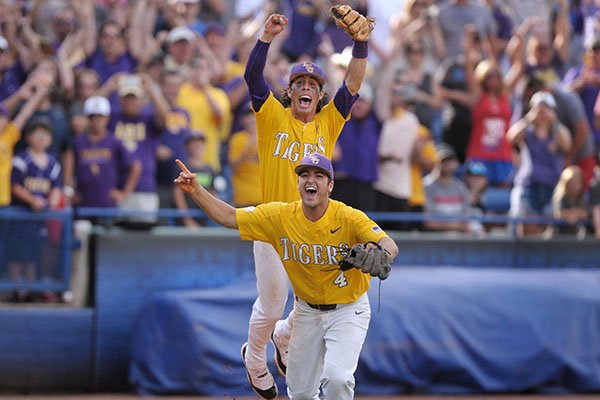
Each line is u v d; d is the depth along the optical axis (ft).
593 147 175.01
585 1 198.29
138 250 152.46
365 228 80.79
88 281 154.61
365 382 141.90
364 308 84.94
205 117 157.28
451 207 166.30
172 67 156.66
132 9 166.71
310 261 82.17
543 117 168.14
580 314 150.71
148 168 153.48
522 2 199.82
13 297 151.94
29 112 150.30
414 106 174.40
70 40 161.79
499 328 147.43
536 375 147.43
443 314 146.20
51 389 148.77
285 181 84.28
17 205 148.36
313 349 85.71
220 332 141.28
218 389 139.95
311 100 84.23
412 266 162.20
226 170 162.20
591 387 148.97
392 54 163.84
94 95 156.15
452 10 184.24
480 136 171.63
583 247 168.45
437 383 144.87
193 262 154.51
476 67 174.60
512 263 166.09
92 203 151.64
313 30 169.58
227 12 184.03
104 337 150.10
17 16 160.76
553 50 193.36
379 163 160.86
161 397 140.15
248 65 83.30
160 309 144.15
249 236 82.23
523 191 168.45
